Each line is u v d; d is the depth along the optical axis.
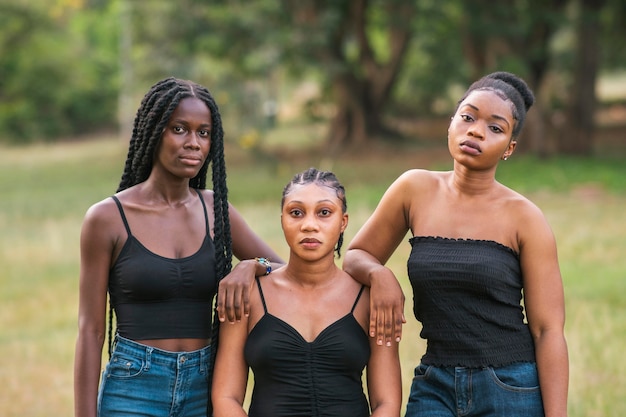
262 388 4.37
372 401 4.41
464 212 4.48
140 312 4.55
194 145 4.62
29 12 48.16
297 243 4.32
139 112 4.75
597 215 17.31
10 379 8.86
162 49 26.27
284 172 26.16
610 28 33.34
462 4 26.16
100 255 4.55
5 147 44.41
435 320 4.43
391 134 32.53
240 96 24.72
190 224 4.72
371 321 4.36
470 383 4.33
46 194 23.75
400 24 28.55
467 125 4.39
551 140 31.09
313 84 55.91
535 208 4.43
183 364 4.55
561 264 13.05
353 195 20.28
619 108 47.44
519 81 4.57
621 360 8.45
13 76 49.38
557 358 4.30
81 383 4.46
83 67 52.25
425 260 4.42
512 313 4.38
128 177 4.93
